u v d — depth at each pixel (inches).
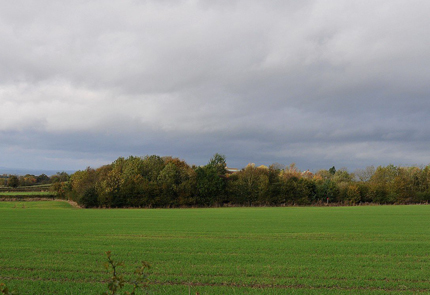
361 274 703.1
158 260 842.8
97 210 3011.8
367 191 3818.9
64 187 4520.2
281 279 668.7
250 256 888.3
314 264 793.6
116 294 278.8
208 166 3905.0
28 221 1918.1
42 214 2448.3
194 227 1603.1
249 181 3821.4
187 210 2994.6
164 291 597.0
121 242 1133.1
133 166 3932.1
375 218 2018.9
